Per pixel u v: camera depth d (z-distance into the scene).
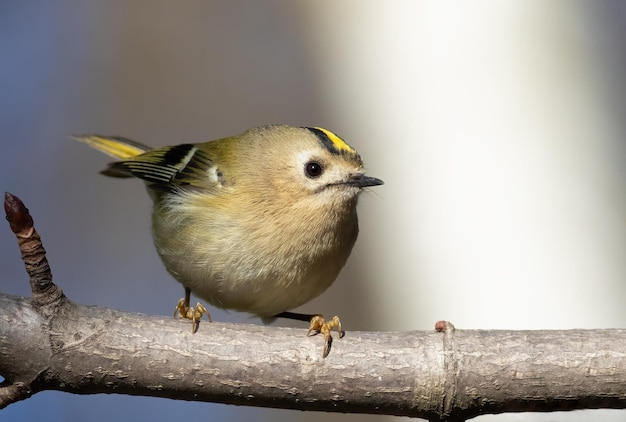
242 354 6.39
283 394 6.41
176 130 14.22
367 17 12.79
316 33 13.35
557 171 11.63
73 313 6.33
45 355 6.20
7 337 6.14
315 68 13.45
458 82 11.99
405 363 6.38
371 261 12.17
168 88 14.38
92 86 14.66
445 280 11.73
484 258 11.54
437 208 11.87
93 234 14.73
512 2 12.03
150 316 6.49
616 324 11.26
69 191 14.73
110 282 14.56
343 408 6.46
